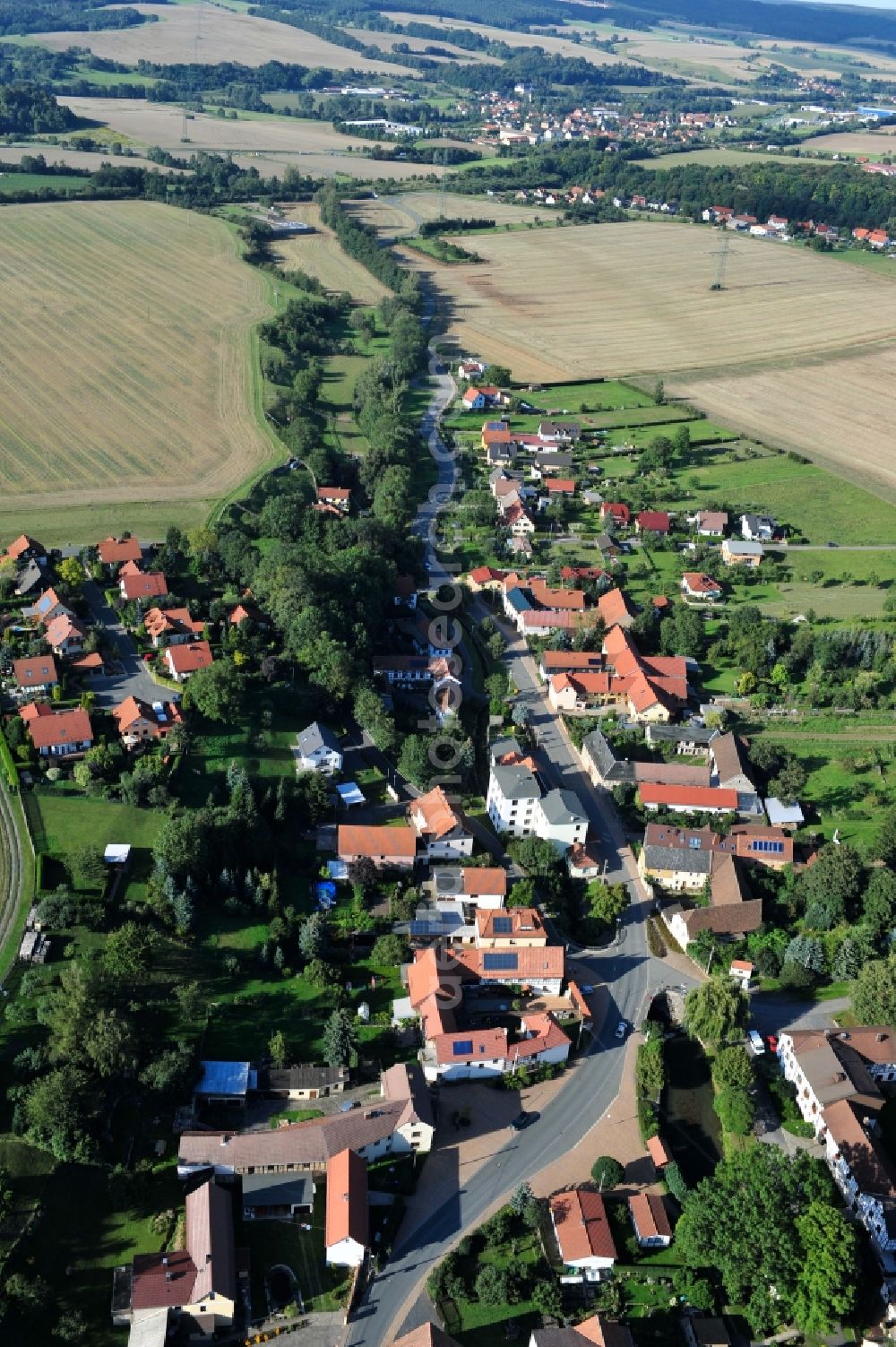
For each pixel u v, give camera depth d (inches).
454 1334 5172.2
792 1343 5295.3
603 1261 5452.8
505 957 7012.8
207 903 7214.6
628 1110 6358.3
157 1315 5002.5
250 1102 6141.7
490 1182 5880.9
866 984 6924.2
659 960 7426.2
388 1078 6186.0
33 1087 5659.5
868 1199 5718.5
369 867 7549.2
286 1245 5467.5
